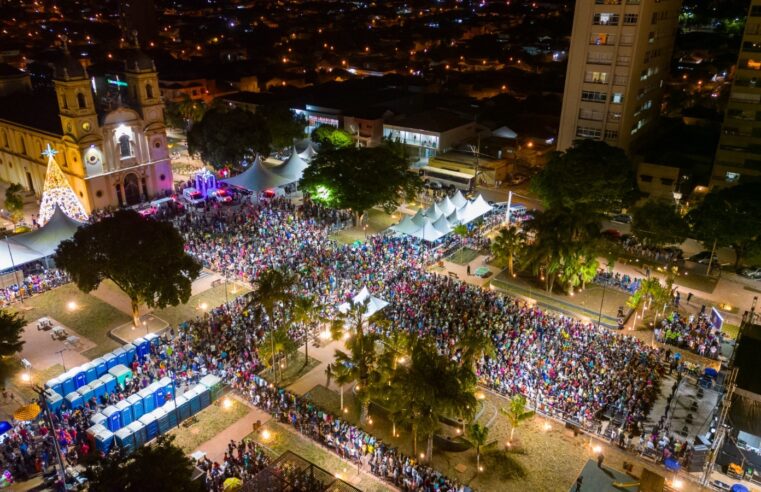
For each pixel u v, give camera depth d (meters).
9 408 49.00
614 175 84.81
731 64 185.75
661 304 62.56
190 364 52.62
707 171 105.56
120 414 45.94
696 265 77.69
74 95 82.94
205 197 95.56
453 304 62.09
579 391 48.97
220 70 181.12
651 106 110.38
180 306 65.31
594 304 67.31
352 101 134.62
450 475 43.00
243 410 49.56
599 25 97.25
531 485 42.34
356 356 46.12
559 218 66.94
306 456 44.53
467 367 43.06
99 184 89.31
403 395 40.81
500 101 142.62
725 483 42.53
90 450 43.62
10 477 40.72
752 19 90.88
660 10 99.62
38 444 43.53
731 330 62.88
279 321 58.94
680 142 117.06
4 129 98.38
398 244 77.19
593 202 84.00
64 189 77.44
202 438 46.25
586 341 56.41
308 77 183.50
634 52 95.12
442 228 77.50
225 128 101.19
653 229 77.94
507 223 86.56
